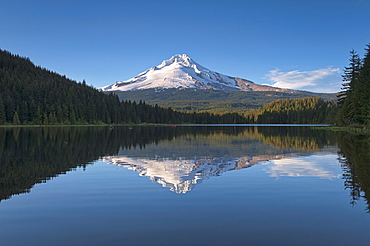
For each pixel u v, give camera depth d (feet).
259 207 45.42
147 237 35.29
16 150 119.03
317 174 68.85
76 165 84.23
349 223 39.09
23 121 456.04
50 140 169.48
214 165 83.61
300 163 85.46
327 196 50.83
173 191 54.80
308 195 51.60
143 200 49.39
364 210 43.88
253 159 94.89
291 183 60.23
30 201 49.42
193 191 54.65
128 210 44.50
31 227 38.65
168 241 34.19
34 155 104.63
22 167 80.53
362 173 69.31
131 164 85.81
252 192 53.72
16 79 540.93
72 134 234.38
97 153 111.55
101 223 39.65
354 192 53.26
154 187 58.03
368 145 127.95
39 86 528.63
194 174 70.23
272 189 55.67
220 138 193.16
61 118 481.05
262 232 36.42
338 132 236.22
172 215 42.22
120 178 66.33
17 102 461.37
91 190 56.08
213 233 36.22
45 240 34.94
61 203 48.21
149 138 193.26
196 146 139.03
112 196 51.83
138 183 61.46
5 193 54.34
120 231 37.04
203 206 46.03
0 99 429.79
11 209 45.44
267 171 73.41
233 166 81.76
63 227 38.50
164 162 89.71
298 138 184.14
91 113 531.09
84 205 47.06
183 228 37.70
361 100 245.04
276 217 41.27
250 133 259.60
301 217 41.24
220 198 50.21
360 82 250.78
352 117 277.44
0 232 37.22
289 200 48.83
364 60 248.52
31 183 61.87
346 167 77.36
